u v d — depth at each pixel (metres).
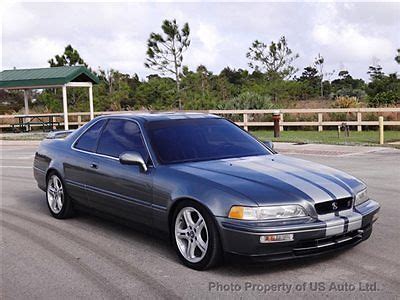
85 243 6.26
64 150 7.33
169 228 5.48
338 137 19.23
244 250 4.73
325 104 27.84
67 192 7.23
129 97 35.09
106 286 4.83
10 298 4.61
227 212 4.80
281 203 4.76
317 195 4.91
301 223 4.75
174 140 6.05
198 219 5.12
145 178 5.69
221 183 5.04
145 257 5.66
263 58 36.59
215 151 6.05
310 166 5.76
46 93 36.41
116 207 6.21
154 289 4.71
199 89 33.59
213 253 4.95
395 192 8.94
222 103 26.64
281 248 4.70
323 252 4.89
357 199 5.25
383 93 26.69
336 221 4.87
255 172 5.31
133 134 6.28
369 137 19.08
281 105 27.53
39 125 28.58
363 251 5.61
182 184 5.26
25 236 6.65
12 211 8.20
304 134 21.09
